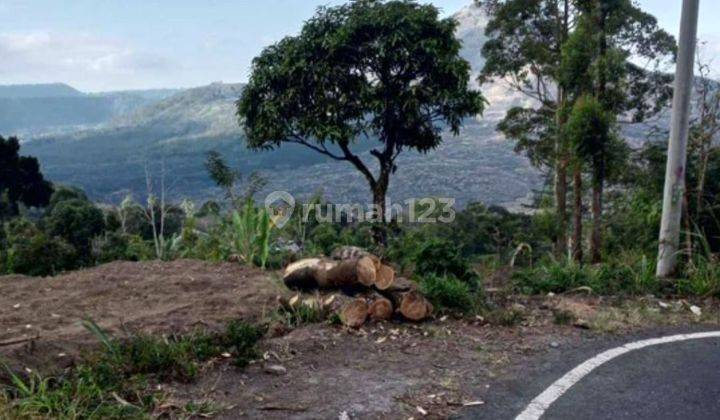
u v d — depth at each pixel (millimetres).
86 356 4734
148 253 11961
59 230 28734
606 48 18844
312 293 6914
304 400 4352
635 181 12875
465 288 7023
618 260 9695
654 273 8758
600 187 15125
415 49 16203
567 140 15531
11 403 3854
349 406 4266
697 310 7090
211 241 10641
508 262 10047
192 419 3988
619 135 15141
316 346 5508
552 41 26156
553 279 8211
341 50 16531
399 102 16875
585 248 18062
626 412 4238
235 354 5086
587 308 7082
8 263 11000
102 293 7211
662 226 8500
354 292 6672
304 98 17172
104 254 12547
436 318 6539
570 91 18219
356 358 5270
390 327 6168
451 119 17812
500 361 5281
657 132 12477
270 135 17484
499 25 26656
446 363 5211
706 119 9492
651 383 4797
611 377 4922
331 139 16688
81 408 3936
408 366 5117
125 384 4383
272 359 5148
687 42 8055
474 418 4121
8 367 4336
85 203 39875
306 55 16750
